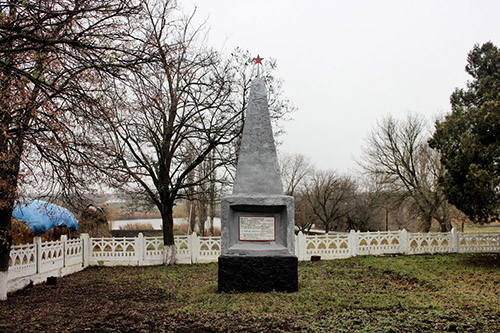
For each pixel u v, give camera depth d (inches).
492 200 606.2
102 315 331.6
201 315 312.2
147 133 714.8
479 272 543.5
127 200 836.6
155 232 1530.5
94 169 370.9
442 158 695.1
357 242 748.6
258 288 393.7
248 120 430.6
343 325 274.7
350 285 433.1
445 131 690.8
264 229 410.0
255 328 276.7
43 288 482.9
